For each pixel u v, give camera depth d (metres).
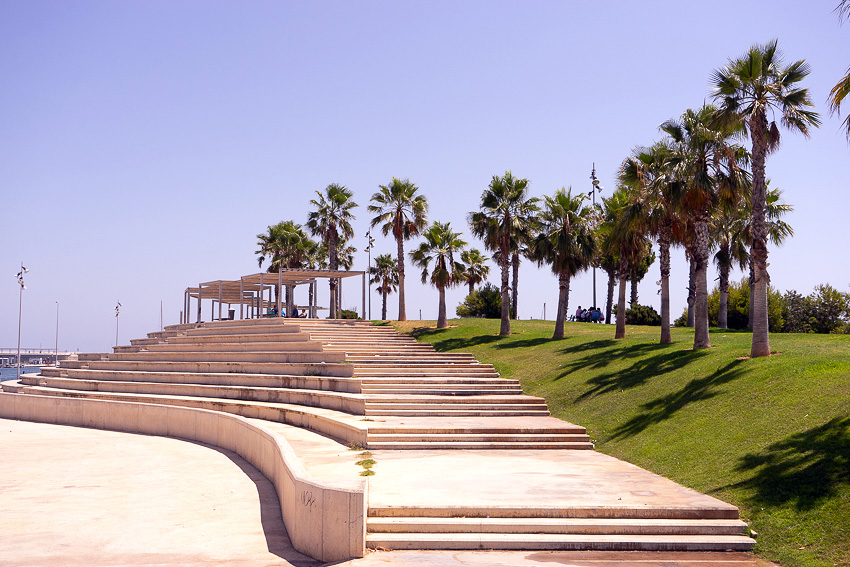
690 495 11.04
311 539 9.30
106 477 16.06
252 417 23.12
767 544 9.34
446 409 20.56
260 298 39.50
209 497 13.53
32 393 36.22
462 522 9.85
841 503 9.52
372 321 45.66
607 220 35.47
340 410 21.09
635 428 17.00
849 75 12.51
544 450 16.39
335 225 56.62
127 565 8.93
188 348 35.62
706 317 23.39
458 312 73.25
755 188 19.83
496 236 38.28
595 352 27.77
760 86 20.41
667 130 25.23
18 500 13.46
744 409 15.06
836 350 18.66
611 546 9.49
